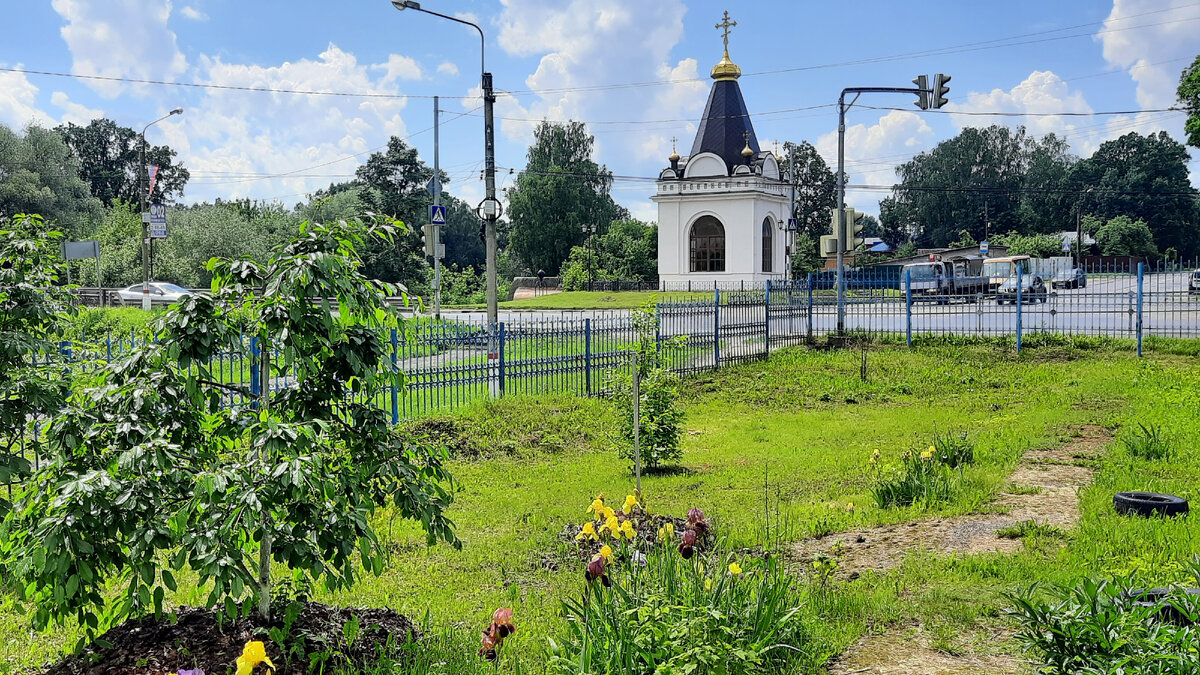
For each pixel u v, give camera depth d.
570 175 66.06
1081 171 91.06
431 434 11.08
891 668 4.43
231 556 3.56
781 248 51.38
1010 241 71.25
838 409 14.37
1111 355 18.05
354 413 4.36
